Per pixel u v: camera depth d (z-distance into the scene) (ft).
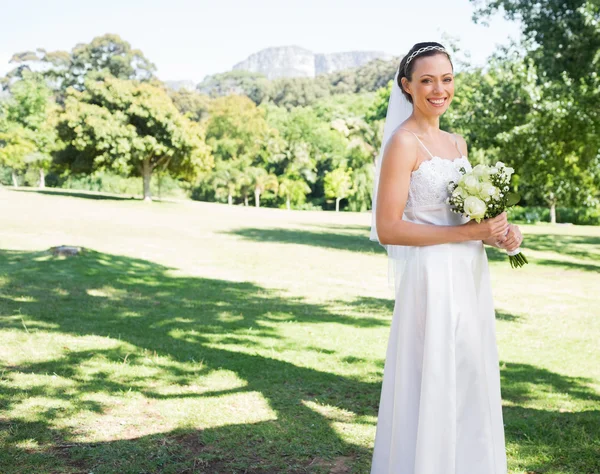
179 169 149.69
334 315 30.86
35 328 23.58
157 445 12.77
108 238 61.16
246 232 81.66
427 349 8.46
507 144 64.90
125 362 19.42
